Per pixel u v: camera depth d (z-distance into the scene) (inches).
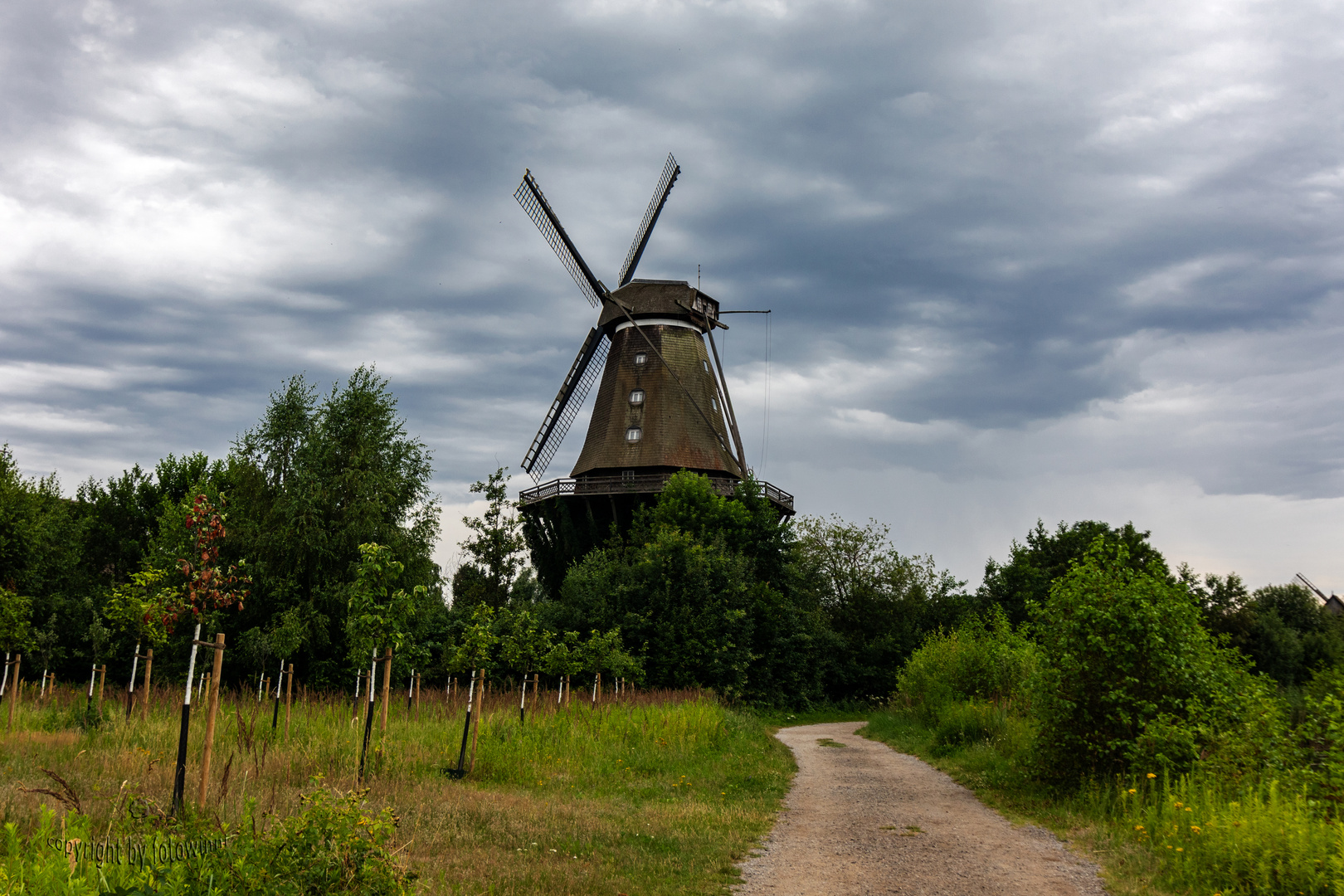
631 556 1673.2
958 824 490.6
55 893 226.2
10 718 639.1
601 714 867.4
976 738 853.8
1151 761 494.9
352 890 222.5
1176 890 342.6
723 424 1958.7
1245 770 448.8
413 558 1375.5
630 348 1937.7
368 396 1382.9
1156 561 575.2
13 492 1444.4
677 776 636.7
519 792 524.1
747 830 458.6
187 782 415.8
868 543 2421.3
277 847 228.7
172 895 224.7
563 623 1528.1
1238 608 1957.4
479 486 2053.4
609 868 358.9
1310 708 474.3
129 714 663.8
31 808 340.8
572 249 1995.6
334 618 1295.5
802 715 1739.7
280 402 1375.5
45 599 1584.6
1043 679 568.4
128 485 1995.6
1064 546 2127.2
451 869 333.1
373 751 530.3
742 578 1643.7
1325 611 2481.5
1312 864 323.9
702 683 1482.5
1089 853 411.5
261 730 619.8
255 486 1350.9
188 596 476.1
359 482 1320.1
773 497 1929.1
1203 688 529.7
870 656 2194.9
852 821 499.5
